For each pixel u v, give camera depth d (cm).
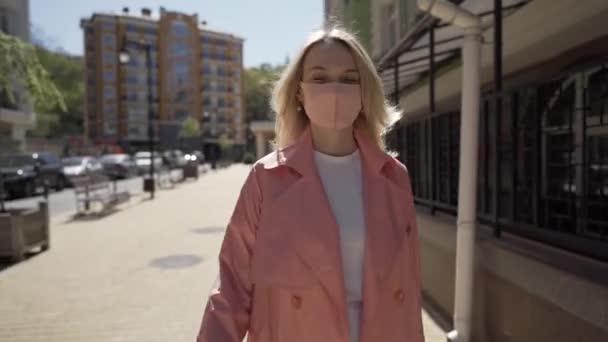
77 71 7594
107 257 704
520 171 492
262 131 3784
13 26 2419
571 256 297
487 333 359
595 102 407
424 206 599
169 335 407
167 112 8344
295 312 140
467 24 356
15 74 703
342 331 138
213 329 140
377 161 158
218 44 8906
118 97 8000
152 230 945
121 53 1944
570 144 361
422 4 357
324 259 139
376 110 161
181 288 541
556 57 474
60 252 745
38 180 1895
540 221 390
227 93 9012
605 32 395
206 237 859
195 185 2212
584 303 242
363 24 1096
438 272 470
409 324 151
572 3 409
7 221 679
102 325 431
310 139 157
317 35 161
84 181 1214
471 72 360
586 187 319
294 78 163
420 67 751
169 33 8319
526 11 479
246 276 150
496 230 369
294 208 144
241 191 157
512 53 542
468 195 359
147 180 1625
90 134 7944
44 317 454
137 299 503
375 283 142
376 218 149
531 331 296
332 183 156
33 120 2891
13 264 667
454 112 492
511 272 317
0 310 474
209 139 8238
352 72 156
